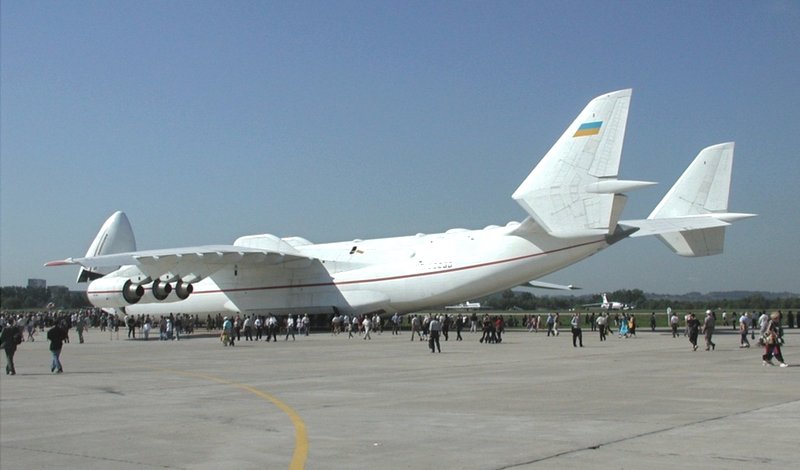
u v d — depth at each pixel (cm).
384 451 729
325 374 1582
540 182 3225
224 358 2131
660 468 629
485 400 1100
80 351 2561
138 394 1252
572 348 2414
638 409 975
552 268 3384
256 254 3734
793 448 707
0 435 856
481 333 3825
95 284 3806
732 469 623
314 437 812
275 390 1285
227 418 964
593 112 3152
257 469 662
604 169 3106
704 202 3538
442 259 3597
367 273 3772
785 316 6356
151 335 4038
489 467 648
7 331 1680
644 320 6675
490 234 3550
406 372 1600
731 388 1202
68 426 916
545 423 874
